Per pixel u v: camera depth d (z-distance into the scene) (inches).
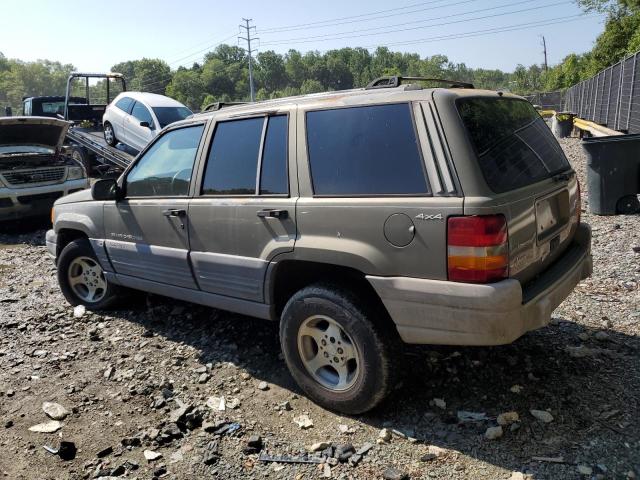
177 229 164.7
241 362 163.3
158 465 118.2
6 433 132.3
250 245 145.1
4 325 201.6
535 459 111.5
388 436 122.0
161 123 504.7
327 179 130.3
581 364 146.6
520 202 118.1
